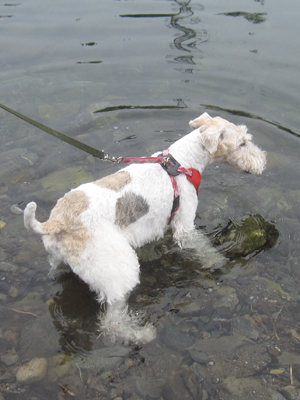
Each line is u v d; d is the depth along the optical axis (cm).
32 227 71
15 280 87
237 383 69
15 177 114
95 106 143
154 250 95
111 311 79
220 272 89
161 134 132
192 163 91
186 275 89
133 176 83
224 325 79
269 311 81
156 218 87
